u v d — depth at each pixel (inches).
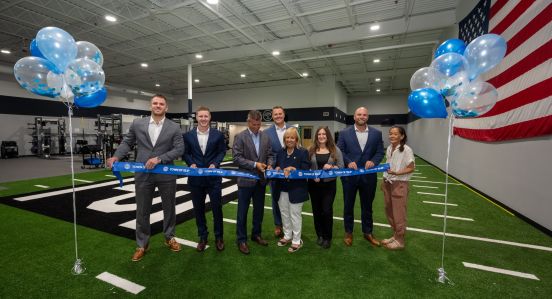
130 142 100.3
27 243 110.5
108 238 116.1
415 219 147.1
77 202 175.2
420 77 94.0
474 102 83.8
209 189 102.5
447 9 268.5
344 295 76.9
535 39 128.6
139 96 706.2
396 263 95.5
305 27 317.7
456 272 89.7
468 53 85.2
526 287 81.2
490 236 121.7
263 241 110.0
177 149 98.0
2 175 281.3
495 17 172.7
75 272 87.2
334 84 581.3
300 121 619.2
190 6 269.4
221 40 358.0
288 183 102.3
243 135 103.8
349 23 307.9
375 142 109.6
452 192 215.0
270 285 81.7
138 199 96.6
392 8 270.5
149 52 411.8
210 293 77.5
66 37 82.4
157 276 86.2
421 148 514.6
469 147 231.8
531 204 137.8
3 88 482.9
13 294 75.9
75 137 581.3
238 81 612.1
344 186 109.3
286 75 552.4
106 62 459.2
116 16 281.9
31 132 519.8
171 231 104.2
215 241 108.7
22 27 316.2
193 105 749.3
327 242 107.6
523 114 139.0
